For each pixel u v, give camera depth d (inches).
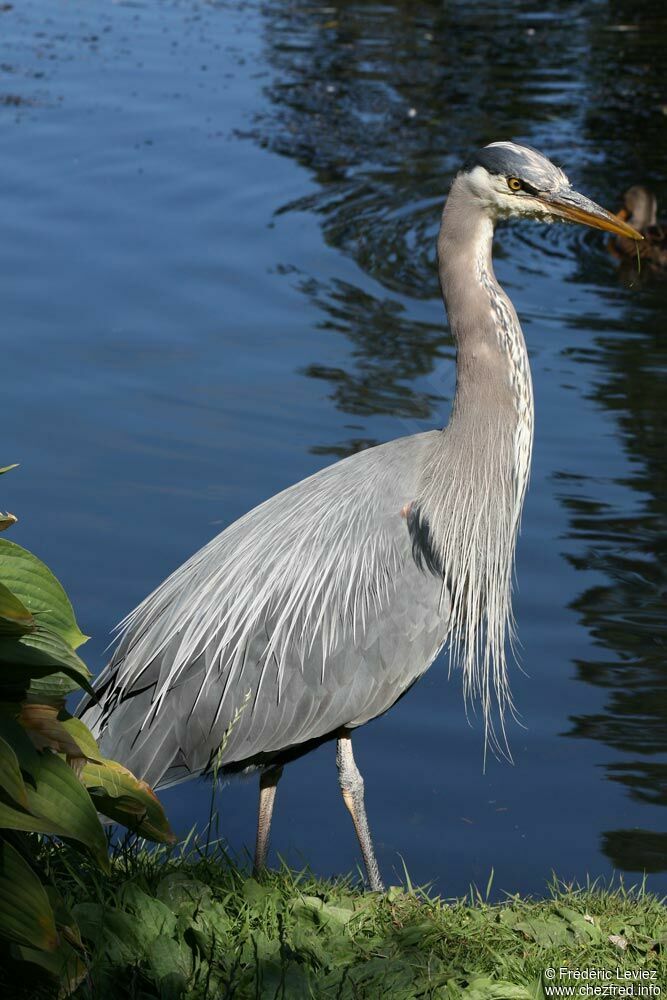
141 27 1390.3
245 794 412.8
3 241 806.5
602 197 933.2
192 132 1031.6
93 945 246.2
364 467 361.4
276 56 1282.0
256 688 331.0
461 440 351.6
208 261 794.8
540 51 1342.3
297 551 341.7
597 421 627.2
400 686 349.7
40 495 535.5
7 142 981.2
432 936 285.3
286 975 249.3
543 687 444.5
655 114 1135.0
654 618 477.7
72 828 222.7
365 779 403.5
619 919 302.0
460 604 358.3
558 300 785.6
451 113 1115.3
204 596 336.5
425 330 719.7
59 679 243.0
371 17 1482.5
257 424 598.9
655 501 555.5
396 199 917.2
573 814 384.8
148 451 572.7
